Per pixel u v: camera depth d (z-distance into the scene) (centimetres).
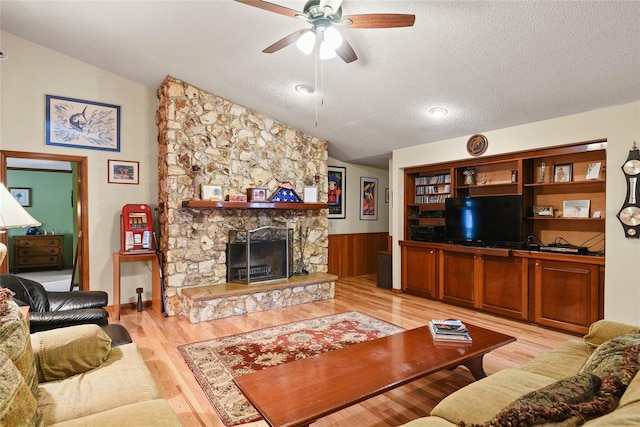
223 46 346
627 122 326
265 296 455
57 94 420
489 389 164
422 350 229
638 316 320
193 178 441
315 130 534
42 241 733
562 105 350
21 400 115
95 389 163
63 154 424
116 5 299
